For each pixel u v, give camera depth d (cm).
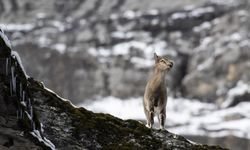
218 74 15412
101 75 16050
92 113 2292
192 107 14762
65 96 16100
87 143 2181
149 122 2836
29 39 16662
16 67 2027
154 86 2834
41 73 16250
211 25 16738
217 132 12750
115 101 15612
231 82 15175
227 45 15750
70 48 16525
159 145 2272
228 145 12300
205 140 12512
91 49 16488
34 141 1981
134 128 2308
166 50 16300
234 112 13938
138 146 2236
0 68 1980
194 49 16288
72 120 2222
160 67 2862
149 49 16350
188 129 12975
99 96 15862
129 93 15725
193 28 16862
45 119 2188
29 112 2038
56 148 2122
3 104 1966
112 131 2250
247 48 15450
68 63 16288
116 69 16050
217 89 15188
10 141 1947
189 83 15488
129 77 15875
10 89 1981
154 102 2830
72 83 16138
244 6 16738
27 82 2245
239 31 16062
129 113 14900
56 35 16900
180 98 15275
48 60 16338
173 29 16925
